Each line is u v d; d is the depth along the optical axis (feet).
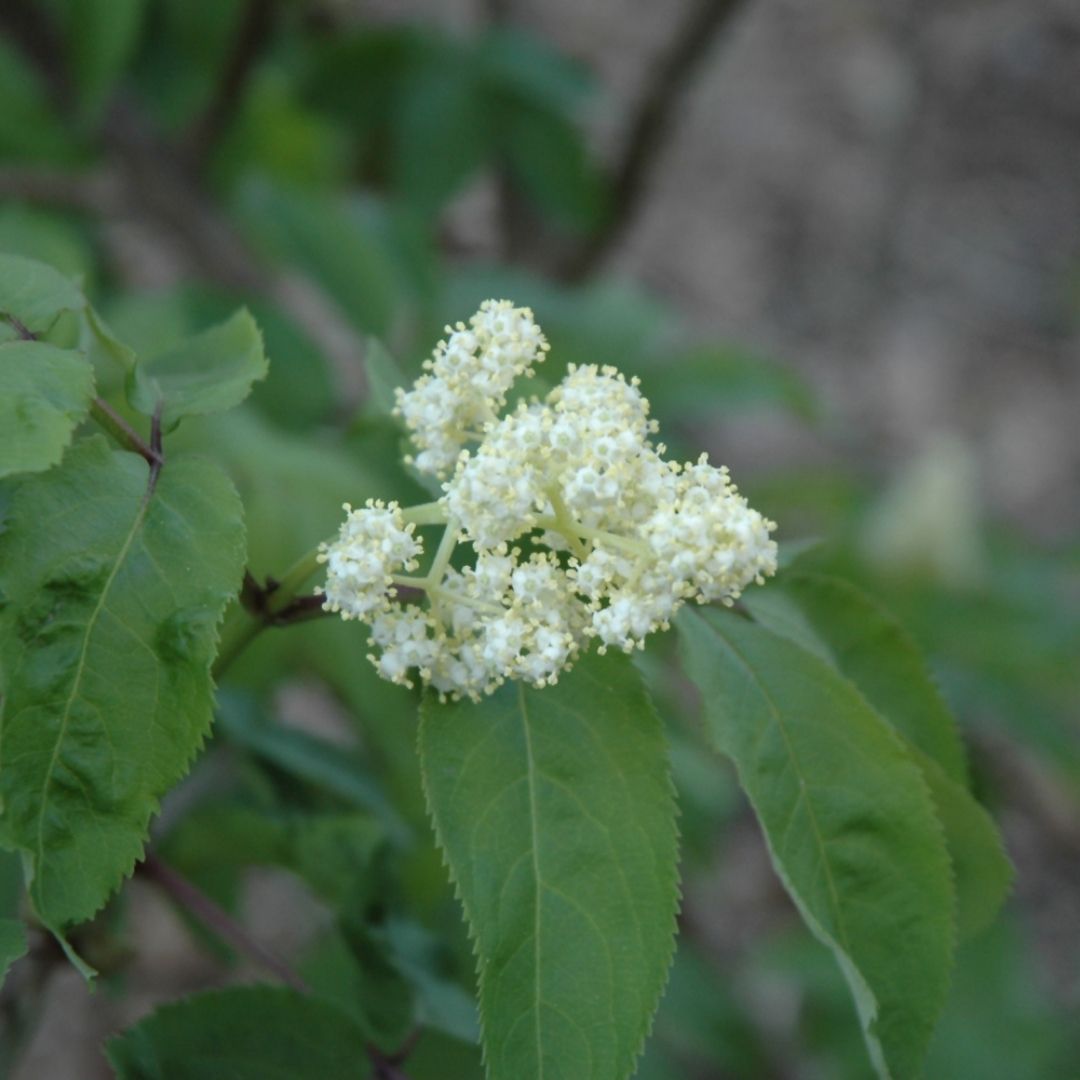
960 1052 2.16
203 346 1.26
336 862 1.50
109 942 1.48
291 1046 1.31
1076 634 2.46
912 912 1.21
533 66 2.69
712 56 3.44
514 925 1.13
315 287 2.25
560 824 1.15
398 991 1.41
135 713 1.09
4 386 1.08
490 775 1.16
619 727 1.18
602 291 2.52
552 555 1.19
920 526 2.43
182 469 1.13
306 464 1.70
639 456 1.17
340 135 3.04
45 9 2.39
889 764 1.22
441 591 1.17
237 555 1.11
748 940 2.86
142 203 2.51
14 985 1.45
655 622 1.17
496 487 1.15
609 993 1.13
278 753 1.57
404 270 2.41
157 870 1.41
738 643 1.24
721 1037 2.18
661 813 1.16
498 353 1.22
